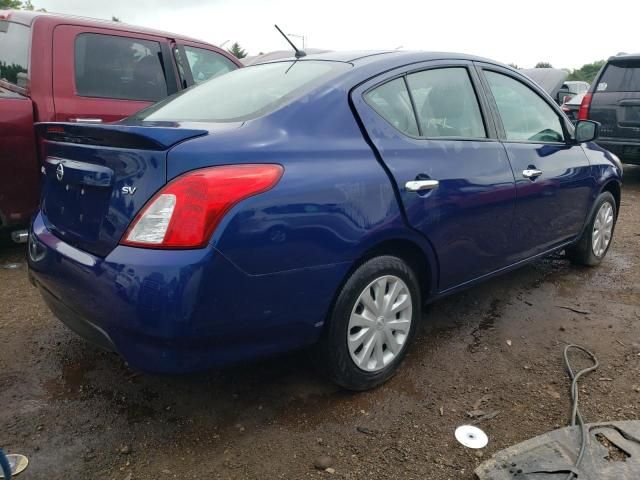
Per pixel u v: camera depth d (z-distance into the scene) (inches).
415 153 107.8
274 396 106.1
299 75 110.0
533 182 137.4
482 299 155.0
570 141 160.7
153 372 83.5
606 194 178.2
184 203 79.0
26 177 170.6
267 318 87.8
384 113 106.7
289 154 89.9
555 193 147.7
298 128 94.2
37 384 109.4
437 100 119.1
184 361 82.4
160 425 97.3
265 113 94.7
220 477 85.0
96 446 91.7
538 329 136.7
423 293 119.8
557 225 154.5
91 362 117.8
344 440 93.7
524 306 150.6
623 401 105.0
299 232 87.6
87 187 90.4
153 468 86.8
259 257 83.8
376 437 94.5
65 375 112.7
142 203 81.3
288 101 97.5
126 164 83.5
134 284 78.7
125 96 193.2
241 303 83.9
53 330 132.0
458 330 135.6
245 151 85.7
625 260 192.5
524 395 107.5
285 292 88.4
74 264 88.1
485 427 97.4
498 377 114.1
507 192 128.3
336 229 92.1
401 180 102.6
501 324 139.3
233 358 87.7
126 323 80.8
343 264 94.3
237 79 122.6
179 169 80.4
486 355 123.3
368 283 101.3
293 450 91.1
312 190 89.4
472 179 118.0
